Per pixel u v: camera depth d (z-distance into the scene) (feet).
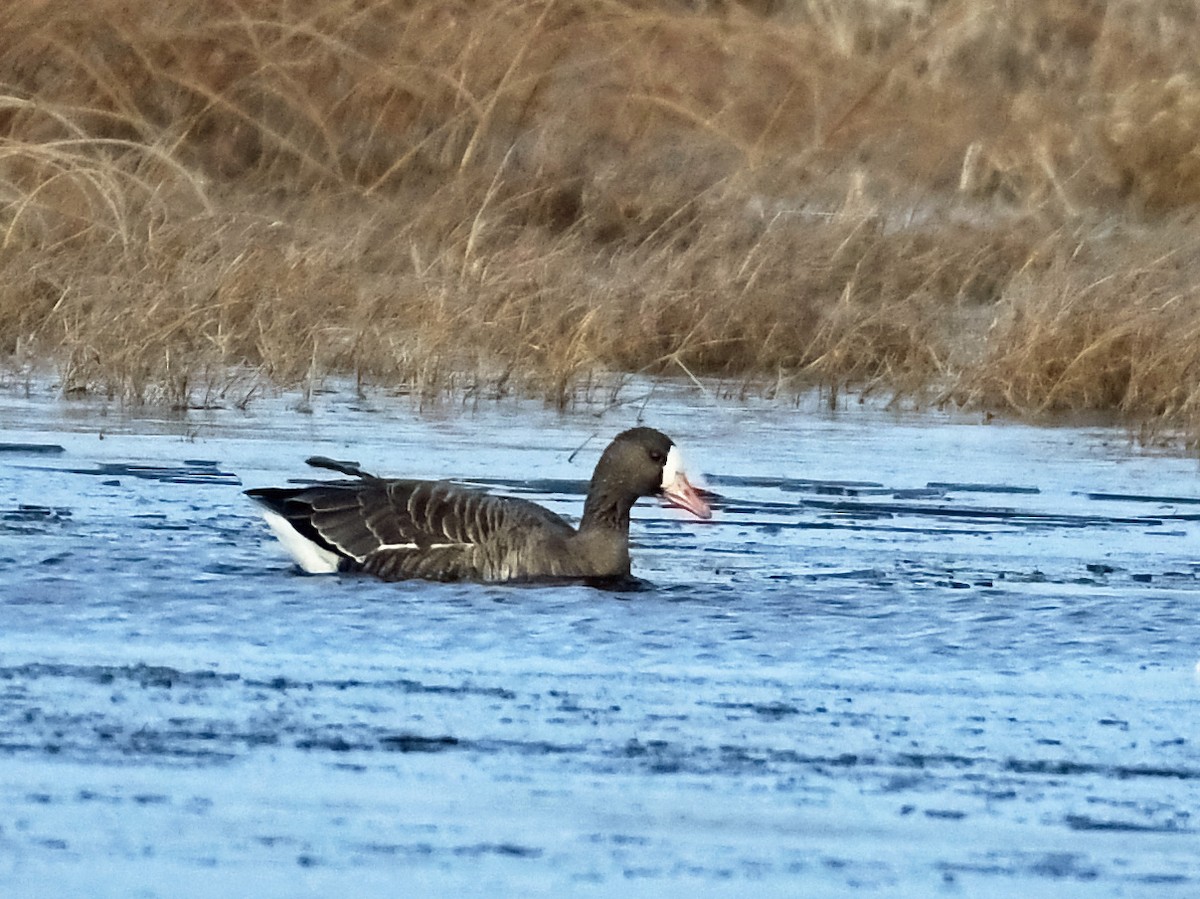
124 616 34.35
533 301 64.49
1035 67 103.04
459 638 33.63
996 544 42.39
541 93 87.25
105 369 58.65
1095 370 62.90
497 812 24.77
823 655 33.04
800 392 64.59
